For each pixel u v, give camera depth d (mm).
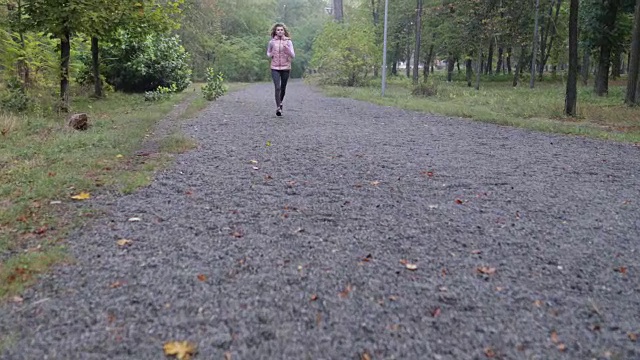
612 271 3084
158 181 4977
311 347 2199
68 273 2898
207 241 3436
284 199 4496
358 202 4461
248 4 43469
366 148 7199
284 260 3145
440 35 34594
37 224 3656
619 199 4711
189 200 4383
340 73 27297
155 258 3133
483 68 49875
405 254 3287
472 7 28797
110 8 10344
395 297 2682
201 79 33844
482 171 5844
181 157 6145
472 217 4090
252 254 3227
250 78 41312
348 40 26766
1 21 10531
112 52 16203
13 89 10156
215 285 2781
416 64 26297
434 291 2766
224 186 4875
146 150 6531
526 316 2520
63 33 9859
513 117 12164
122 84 17062
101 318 2412
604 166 6316
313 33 53875
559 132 9602
